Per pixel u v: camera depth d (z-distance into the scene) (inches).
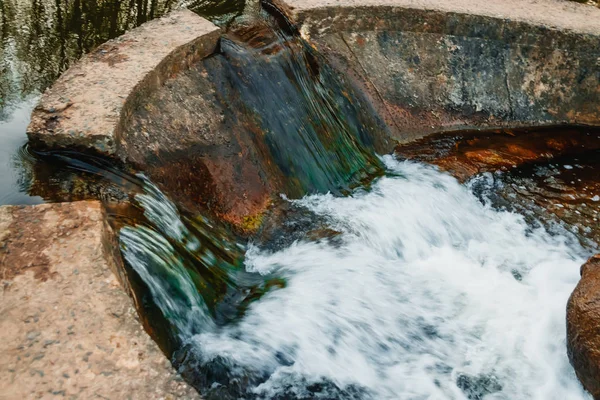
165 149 158.9
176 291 129.7
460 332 149.5
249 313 141.9
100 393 85.9
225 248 157.9
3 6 209.9
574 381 138.3
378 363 138.0
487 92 243.9
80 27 202.8
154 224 136.8
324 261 163.5
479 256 180.9
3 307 96.5
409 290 161.2
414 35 240.1
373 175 209.2
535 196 206.7
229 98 183.9
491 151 226.8
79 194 133.4
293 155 191.0
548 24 240.4
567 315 141.9
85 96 150.6
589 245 187.8
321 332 140.6
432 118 235.9
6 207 115.8
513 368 140.4
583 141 238.5
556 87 247.4
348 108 217.2
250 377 126.8
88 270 104.2
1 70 175.6
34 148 140.9
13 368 87.8
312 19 221.8
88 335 93.7
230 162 173.8
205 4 225.3
